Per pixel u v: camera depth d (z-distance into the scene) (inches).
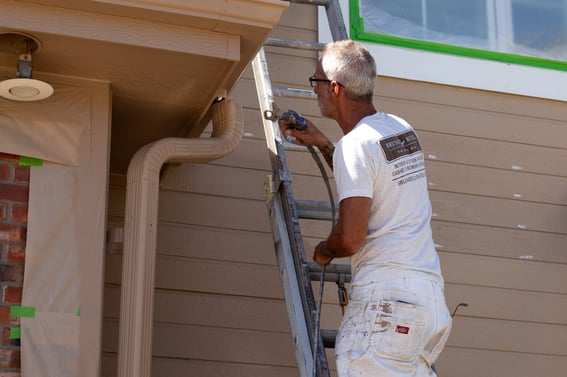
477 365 238.7
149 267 175.6
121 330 172.4
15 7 158.1
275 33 259.4
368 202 151.3
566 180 267.4
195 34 169.2
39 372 163.8
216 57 169.5
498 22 280.4
